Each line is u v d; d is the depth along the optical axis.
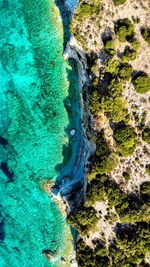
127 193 57.62
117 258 58.50
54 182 63.41
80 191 61.50
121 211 57.28
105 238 59.38
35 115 62.78
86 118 59.81
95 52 56.34
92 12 55.09
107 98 55.56
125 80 55.34
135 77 55.22
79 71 60.22
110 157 57.03
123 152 56.44
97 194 57.69
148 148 56.19
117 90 55.38
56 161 63.22
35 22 61.22
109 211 58.41
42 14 60.81
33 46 61.69
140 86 54.66
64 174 63.19
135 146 56.44
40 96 62.38
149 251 57.03
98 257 59.69
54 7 60.25
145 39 54.00
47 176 63.53
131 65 55.31
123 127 56.22
